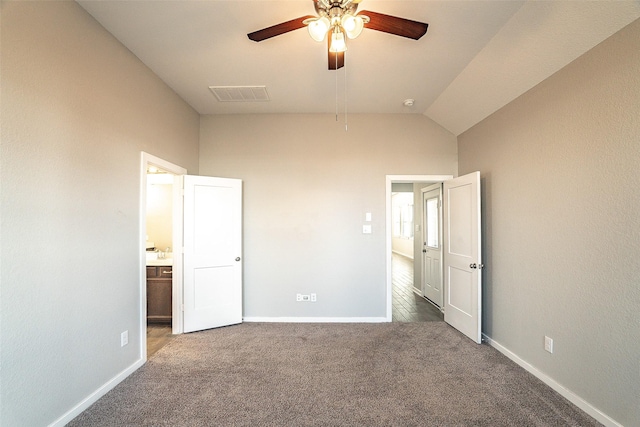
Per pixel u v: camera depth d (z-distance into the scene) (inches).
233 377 94.3
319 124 150.7
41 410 65.9
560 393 85.3
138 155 101.4
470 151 137.8
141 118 102.8
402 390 87.1
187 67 107.0
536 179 96.0
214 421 73.7
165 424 72.5
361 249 148.7
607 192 72.1
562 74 85.6
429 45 94.4
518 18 80.9
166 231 167.8
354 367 100.8
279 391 86.6
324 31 67.2
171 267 143.4
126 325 94.7
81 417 74.7
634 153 65.9
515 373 97.2
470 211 126.6
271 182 150.0
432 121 151.0
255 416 75.5
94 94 81.4
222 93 127.8
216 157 150.6
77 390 75.7
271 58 101.8
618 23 67.7
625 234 67.8
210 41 92.2
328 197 149.6
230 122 151.2
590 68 76.5
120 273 92.1
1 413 58.1
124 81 93.9
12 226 59.9
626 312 67.6
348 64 105.6
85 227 78.4
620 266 68.9
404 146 150.4
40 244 65.8
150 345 119.2
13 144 60.0
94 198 81.5
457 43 93.2
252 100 135.4
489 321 121.6
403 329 137.3
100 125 83.7
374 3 77.0
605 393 72.2
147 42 92.3
